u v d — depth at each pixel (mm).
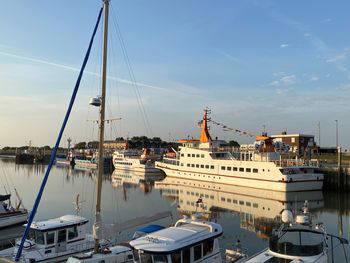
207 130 83562
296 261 14305
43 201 50844
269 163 63125
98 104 17312
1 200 36406
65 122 18703
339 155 65312
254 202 51188
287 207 46969
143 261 14531
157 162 93938
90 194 58812
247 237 30562
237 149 75438
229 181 70875
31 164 154500
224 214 41875
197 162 78938
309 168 63781
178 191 62625
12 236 32125
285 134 116062
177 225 17844
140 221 20125
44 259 20094
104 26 17547
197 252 15633
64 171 112250
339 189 63219
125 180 83312
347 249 24375
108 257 17188
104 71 17453
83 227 22734
